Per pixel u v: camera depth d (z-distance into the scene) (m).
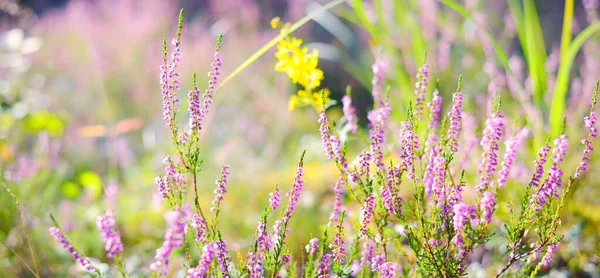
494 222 3.26
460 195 2.12
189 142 2.12
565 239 3.30
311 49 9.31
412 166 2.16
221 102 7.50
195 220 2.10
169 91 2.10
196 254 3.06
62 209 4.20
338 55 6.01
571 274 3.18
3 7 6.25
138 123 5.53
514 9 4.21
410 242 2.14
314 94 2.66
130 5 9.30
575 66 6.31
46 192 4.28
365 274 2.56
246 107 7.36
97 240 3.86
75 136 6.29
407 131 2.16
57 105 7.12
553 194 2.06
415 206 2.22
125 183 5.50
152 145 5.82
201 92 7.55
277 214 4.30
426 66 2.37
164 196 2.12
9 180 3.76
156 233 4.18
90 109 7.19
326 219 4.04
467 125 3.33
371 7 5.41
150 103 7.29
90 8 9.88
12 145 4.51
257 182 5.12
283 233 2.05
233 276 2.22
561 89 3.66
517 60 4.57
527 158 3.82
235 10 9.23
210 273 2.08
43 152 4.60
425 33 5.24
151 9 9.46
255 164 5.74
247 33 8.95
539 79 4.13
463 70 5.56
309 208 4.19
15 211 3.60
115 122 6.92
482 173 2.18
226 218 4.36
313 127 7.24
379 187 2.23
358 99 8.61
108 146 5.98
